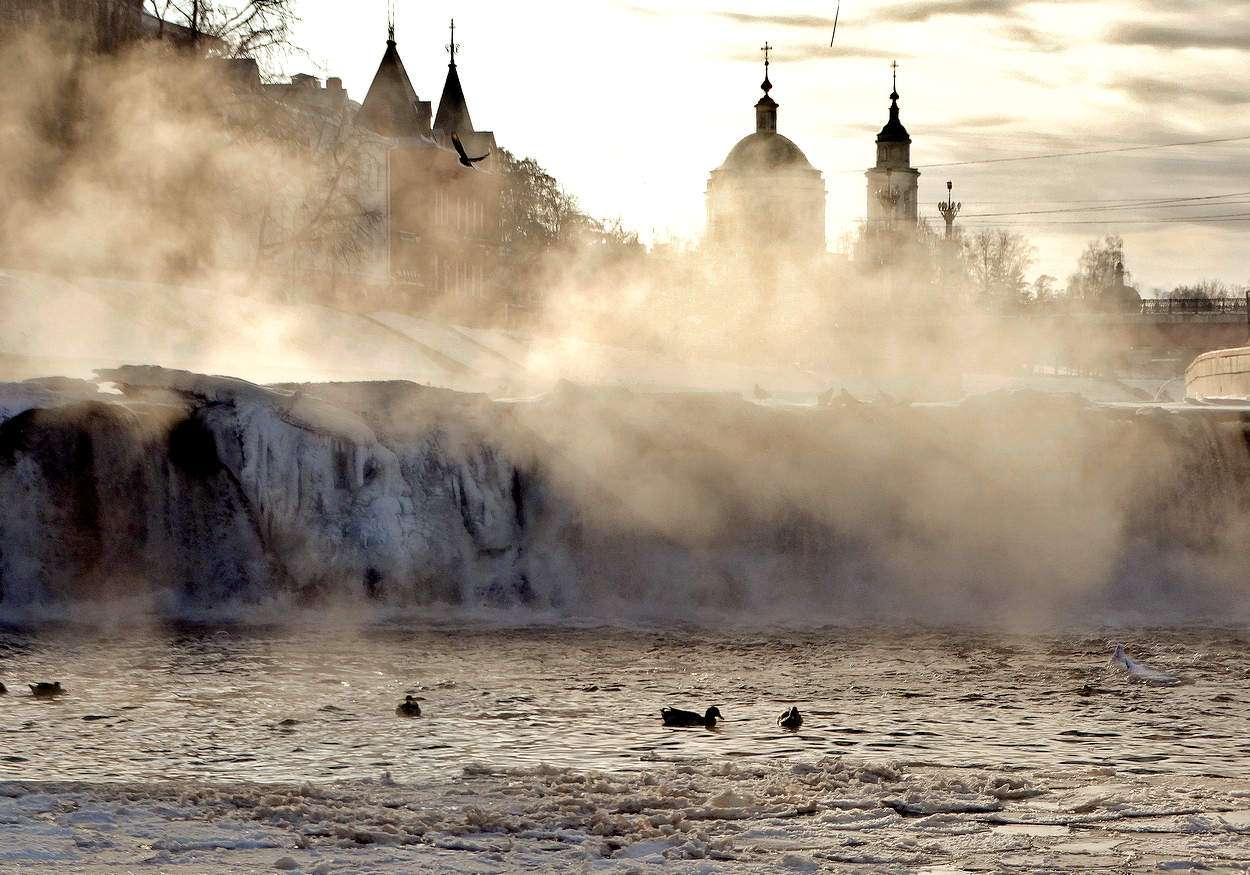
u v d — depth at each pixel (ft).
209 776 184.14
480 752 200.85
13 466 349.41
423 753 199.62
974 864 140.36
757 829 152.87
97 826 148.15
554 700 244.01
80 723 218.18
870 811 160.45
